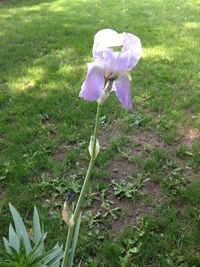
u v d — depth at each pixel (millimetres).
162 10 2455
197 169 948
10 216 799
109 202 848
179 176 913
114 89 399
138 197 860
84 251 719
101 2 2754
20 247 492
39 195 859
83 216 803
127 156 987
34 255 508
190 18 2248
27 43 1822
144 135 1088
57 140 1052
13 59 1617
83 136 1073
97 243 743
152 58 1609
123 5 2623
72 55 1661
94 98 381
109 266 692
